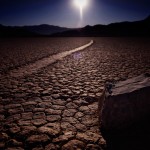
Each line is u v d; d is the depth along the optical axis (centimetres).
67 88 640
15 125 390
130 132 352
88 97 554
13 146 323
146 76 440
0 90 623
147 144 321
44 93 590
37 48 2327
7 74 862
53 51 1931
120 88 402
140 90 355
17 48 2334
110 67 1016
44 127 381
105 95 388
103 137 346
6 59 1338
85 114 440
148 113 356
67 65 1106
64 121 407
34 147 321
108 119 361
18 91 612
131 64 1088
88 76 813
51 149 315
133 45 2636
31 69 983
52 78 783
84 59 1355
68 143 329
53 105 495
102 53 1727
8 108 477
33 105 495
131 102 354
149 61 1174
